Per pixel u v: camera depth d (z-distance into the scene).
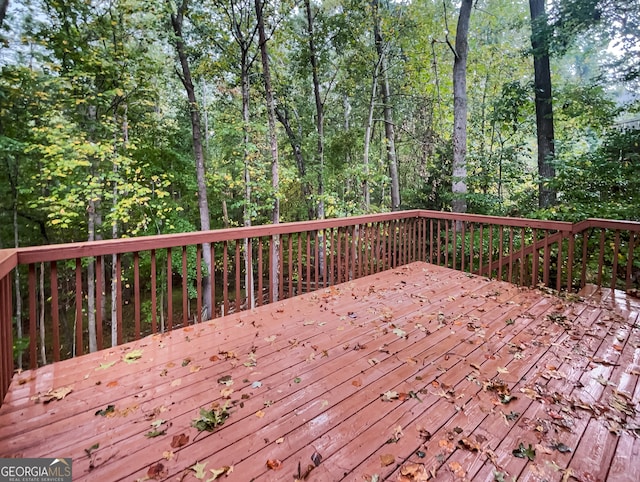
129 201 7.76
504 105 8.34
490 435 1.69
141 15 7.50
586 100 7.69
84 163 6.91
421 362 2.41
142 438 1.67
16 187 7.80
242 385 2.14
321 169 10.51
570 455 1.56
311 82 11.98
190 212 12.65
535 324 3.06
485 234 7.18
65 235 9.81
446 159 9.28
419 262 5.42
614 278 3.93
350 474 1.47
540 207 7.23
